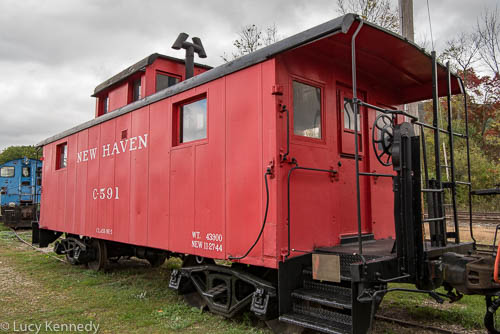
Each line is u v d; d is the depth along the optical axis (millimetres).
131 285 6789
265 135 4051
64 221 8828
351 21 3371
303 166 4266
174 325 4605
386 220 5449
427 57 4586
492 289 3410
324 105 4676
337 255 3629
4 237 14398
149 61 7008
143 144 6137
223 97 4625
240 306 4465
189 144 5129
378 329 4438
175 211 5297
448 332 4246
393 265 3578
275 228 3840
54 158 9750
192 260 5539
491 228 10273
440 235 4023
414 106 8016
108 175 7090
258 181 4086
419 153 3559
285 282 3869
